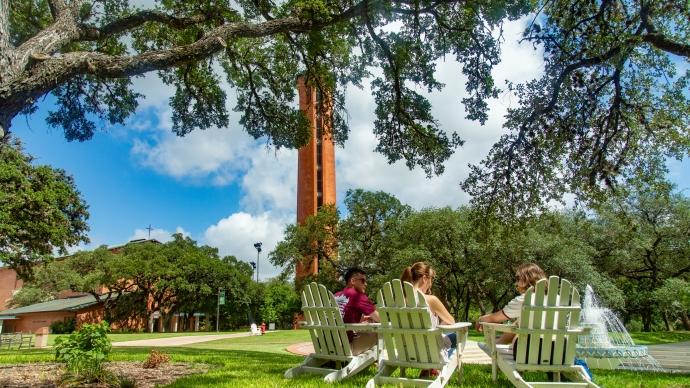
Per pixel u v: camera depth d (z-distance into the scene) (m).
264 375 5.37
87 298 56.00
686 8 8.90
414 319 4.33
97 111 11.81
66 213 24.67
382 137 11.85
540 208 11.85
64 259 55.25
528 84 10.55
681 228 26.30
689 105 10.51
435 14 9.56
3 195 20.55
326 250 37.62
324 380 4.75
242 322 59.66
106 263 48.72
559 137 11.02
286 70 12.66
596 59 9.57
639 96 10.86
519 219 11.95
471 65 10.32
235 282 52.53
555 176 11.53
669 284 26.41
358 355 5.13
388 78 11.23
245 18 10.53
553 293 3.96
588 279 25.58
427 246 30.52
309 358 5.46
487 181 11.92
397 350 4.57
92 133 11.92
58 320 49.75
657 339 22.02
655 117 10.95
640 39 8.57
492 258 27.06
